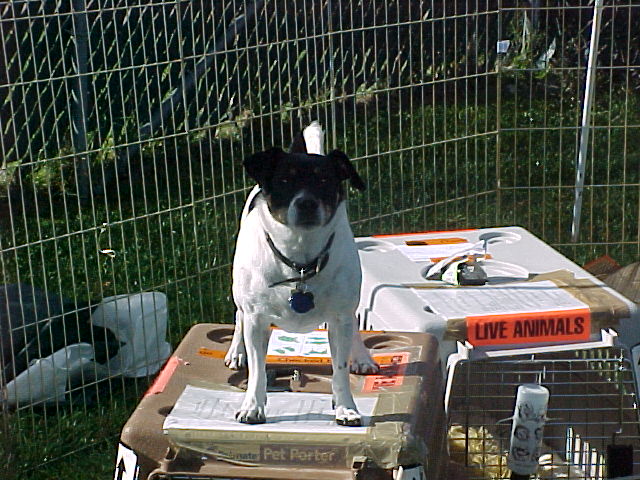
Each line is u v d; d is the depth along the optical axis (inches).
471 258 91.1
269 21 131.3
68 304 100.6
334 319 72.6
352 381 77.1
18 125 138.4
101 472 90.8
